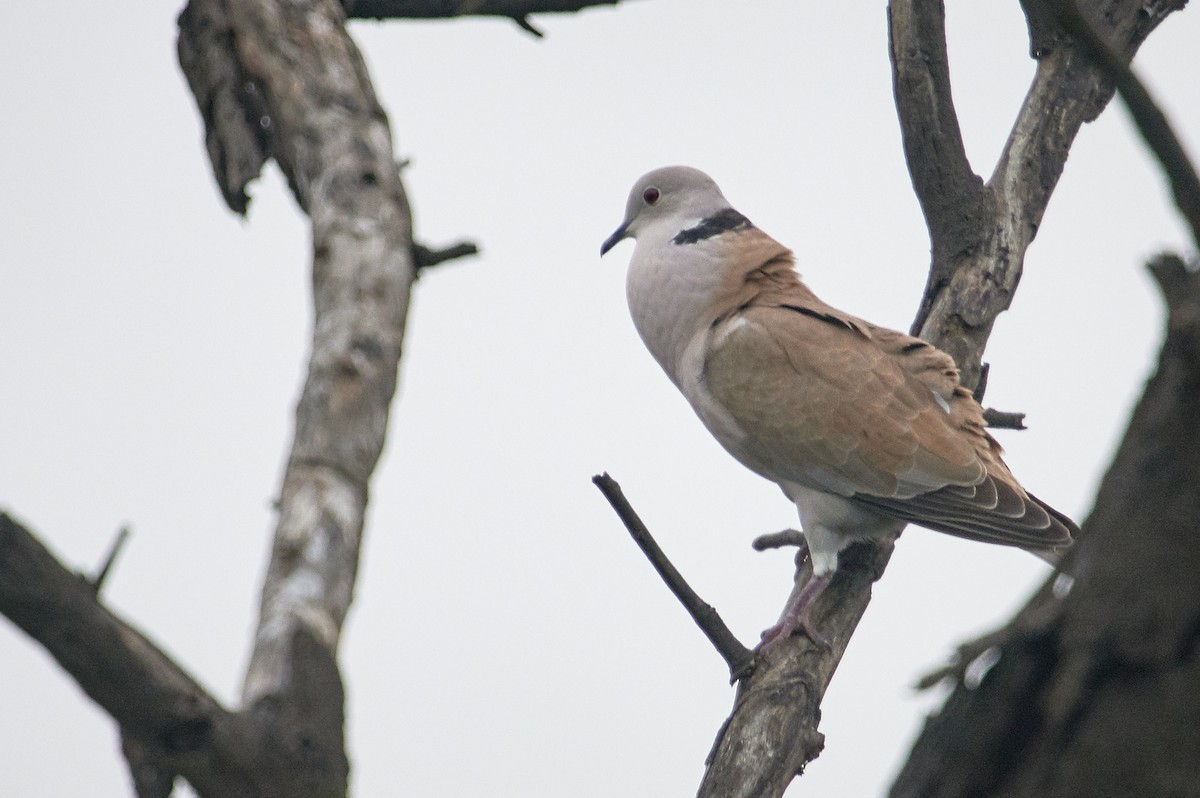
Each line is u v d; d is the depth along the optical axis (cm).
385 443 543
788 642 946
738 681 894
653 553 835
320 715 438
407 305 596
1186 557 420
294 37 756
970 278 1120
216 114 792
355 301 581
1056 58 1144
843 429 1092
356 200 639
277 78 735
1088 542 446
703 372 1151
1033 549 1032
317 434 524
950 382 1098
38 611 393
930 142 1070
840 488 1093
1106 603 431
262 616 459
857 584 1064
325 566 475
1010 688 453
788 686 877
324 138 688
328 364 553
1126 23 1116
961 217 1109
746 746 838
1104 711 431
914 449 1079
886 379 1102
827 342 1121
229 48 782
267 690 436
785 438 1109
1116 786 430
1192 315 401
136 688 405
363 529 502
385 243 611
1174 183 419
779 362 1118
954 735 463
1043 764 443
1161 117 412
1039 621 448
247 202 802
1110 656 430
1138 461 430
